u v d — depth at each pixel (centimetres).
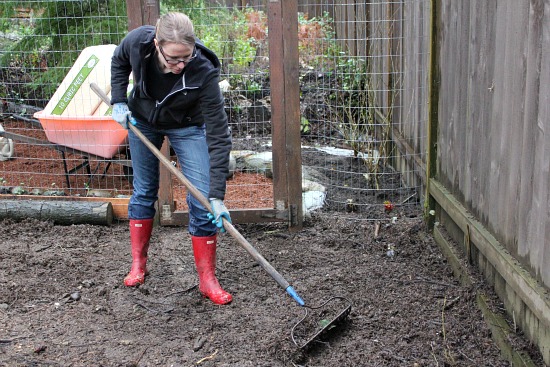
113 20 745
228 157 361
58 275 443
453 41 441
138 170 411
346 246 496
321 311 383
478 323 366
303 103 823
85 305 401
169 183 531
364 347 346
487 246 368
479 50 385
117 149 574
